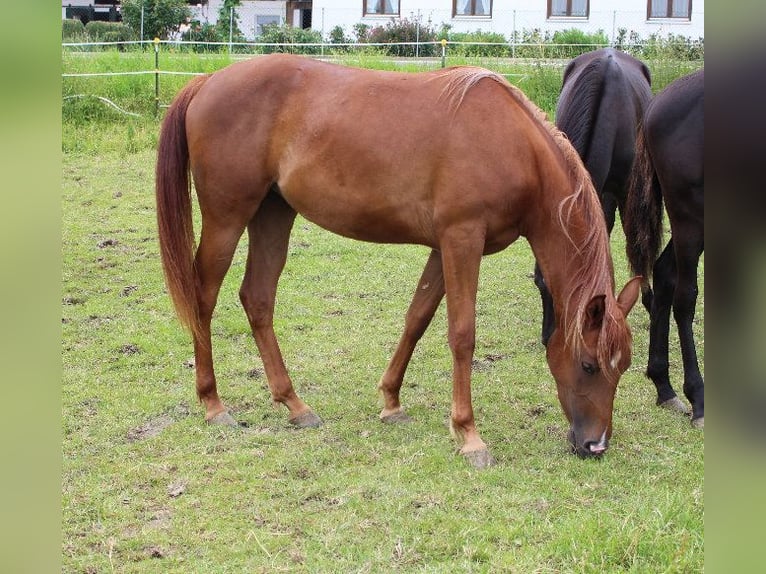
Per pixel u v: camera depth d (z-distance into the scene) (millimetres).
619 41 18656
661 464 3988
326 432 4379
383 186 4082
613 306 3713
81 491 3646
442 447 4164
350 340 5785
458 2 23797
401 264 7461
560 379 3984
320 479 3811
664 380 4797
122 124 11953
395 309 6402
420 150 3990
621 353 3691
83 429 4336
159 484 3750
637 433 4418
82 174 10109
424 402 4820
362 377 5172
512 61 16672
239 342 5770
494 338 5891
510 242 4215
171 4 21781
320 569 3049
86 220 8484
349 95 4160
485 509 3518
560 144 4043
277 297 6621
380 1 24062
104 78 12805
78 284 6738
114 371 5184
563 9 23344
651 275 4852
